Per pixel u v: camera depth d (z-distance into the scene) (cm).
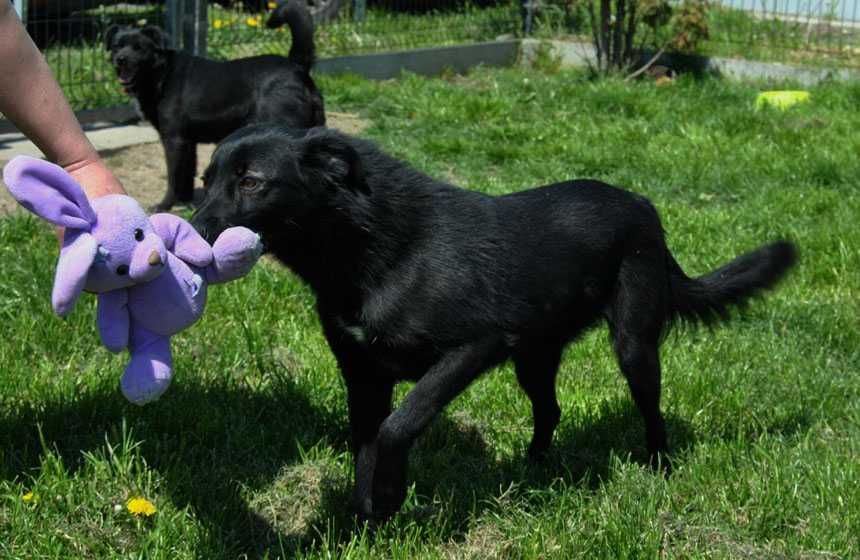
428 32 845
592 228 298
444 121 624
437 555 274
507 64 862
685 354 358
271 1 793
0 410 307
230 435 307
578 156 548
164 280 255
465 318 278
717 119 625
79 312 351
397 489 274
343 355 286
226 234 261
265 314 365
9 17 260
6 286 362
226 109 477
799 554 279
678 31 774
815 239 434
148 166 532
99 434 301
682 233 440
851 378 359
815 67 790
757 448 309
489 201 291
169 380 257
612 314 306
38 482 280
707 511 291
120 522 278
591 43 856
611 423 327
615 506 288
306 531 286
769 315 386
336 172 274
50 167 246
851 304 398
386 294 277
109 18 668
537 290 289
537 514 288
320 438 311
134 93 481
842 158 539
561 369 350
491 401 331
